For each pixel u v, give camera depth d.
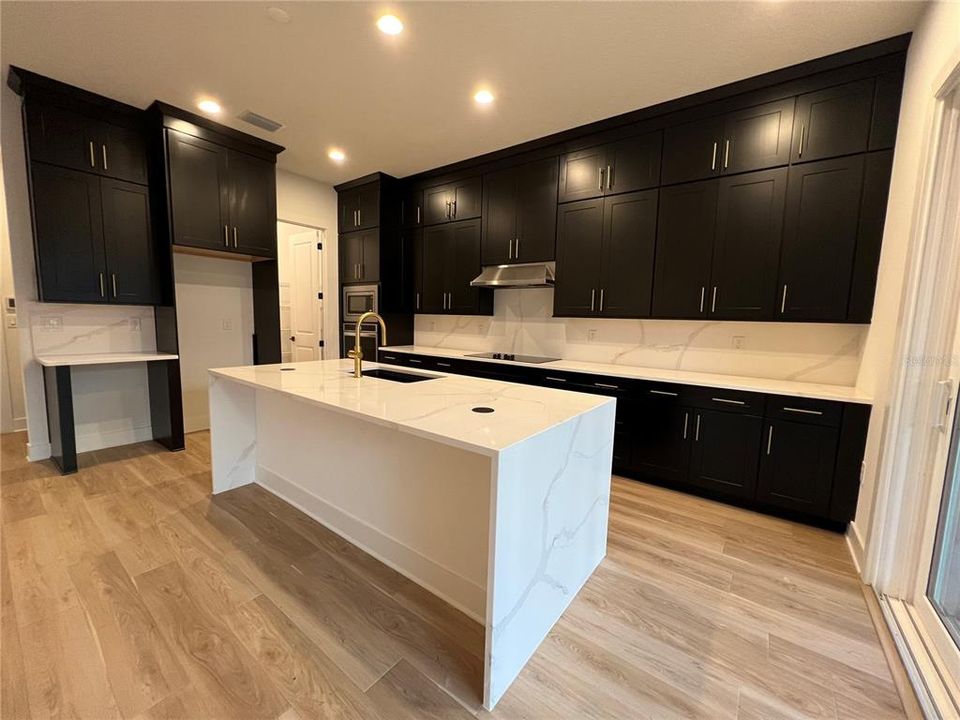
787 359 2.93
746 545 2.28
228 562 2.02
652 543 2.29
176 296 3.91
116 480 2.93
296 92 2.93
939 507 1.64
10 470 3.09
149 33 2.32
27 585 1.82
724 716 1.30
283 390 2.06
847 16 2.07
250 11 2.13
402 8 2.09
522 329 4.33
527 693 1.37
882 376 2.15
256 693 1.34
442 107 3.10
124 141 3.25
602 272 3.42
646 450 3.05
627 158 3.24
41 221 2.92
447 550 1.80
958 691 1.34
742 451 2.67
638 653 1.54
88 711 1.27
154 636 1.56
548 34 2.26
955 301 1.62
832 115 2.47
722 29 2.20
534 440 1.42
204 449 3.59
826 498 2.41
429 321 5.06
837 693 1.38
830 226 2.51
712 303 2.95
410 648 1.54
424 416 1.62
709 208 2.92
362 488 2.16
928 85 1.88
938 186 1.68
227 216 3.65
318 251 5.13
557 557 1.66
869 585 1.92
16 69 2.69
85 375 3.48
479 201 4.19
